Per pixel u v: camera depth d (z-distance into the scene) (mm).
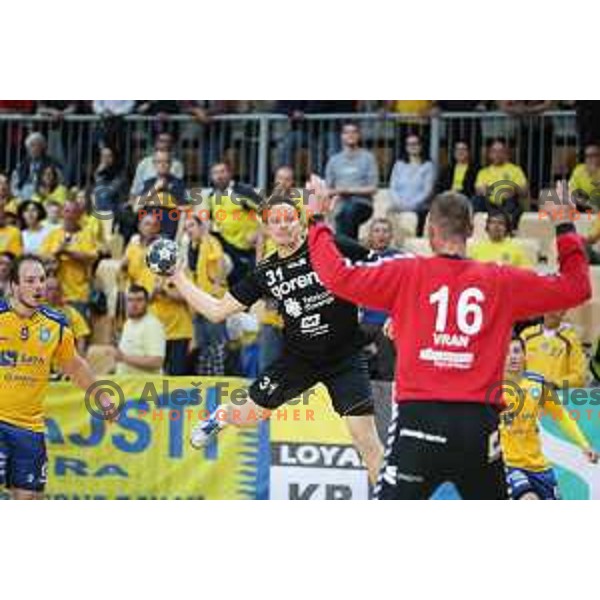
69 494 37875
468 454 21500
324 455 37000
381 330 41688
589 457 33719
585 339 46906
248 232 48219
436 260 22250
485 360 21859
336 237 29484
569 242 22203
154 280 45188
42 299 35875
